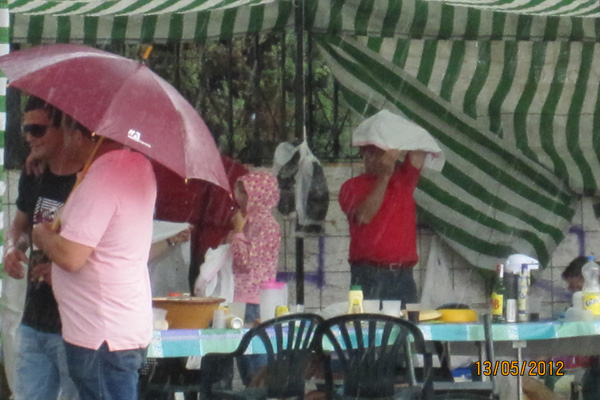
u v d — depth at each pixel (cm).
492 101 2245
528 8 1989
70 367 1156
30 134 1248
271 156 2283
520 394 1479
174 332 1374
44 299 1265
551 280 2294
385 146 1894
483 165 2252
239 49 2297
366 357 1411
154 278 1830
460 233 2256
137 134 1141
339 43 2184
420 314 1523
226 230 1831
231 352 1411
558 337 1457
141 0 1930
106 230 1135
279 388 1421
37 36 2080
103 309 1134
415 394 1408
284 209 2138
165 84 1243
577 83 2248
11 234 1339
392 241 1922
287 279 2212
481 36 2198
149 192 1180
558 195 2258
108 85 1175
